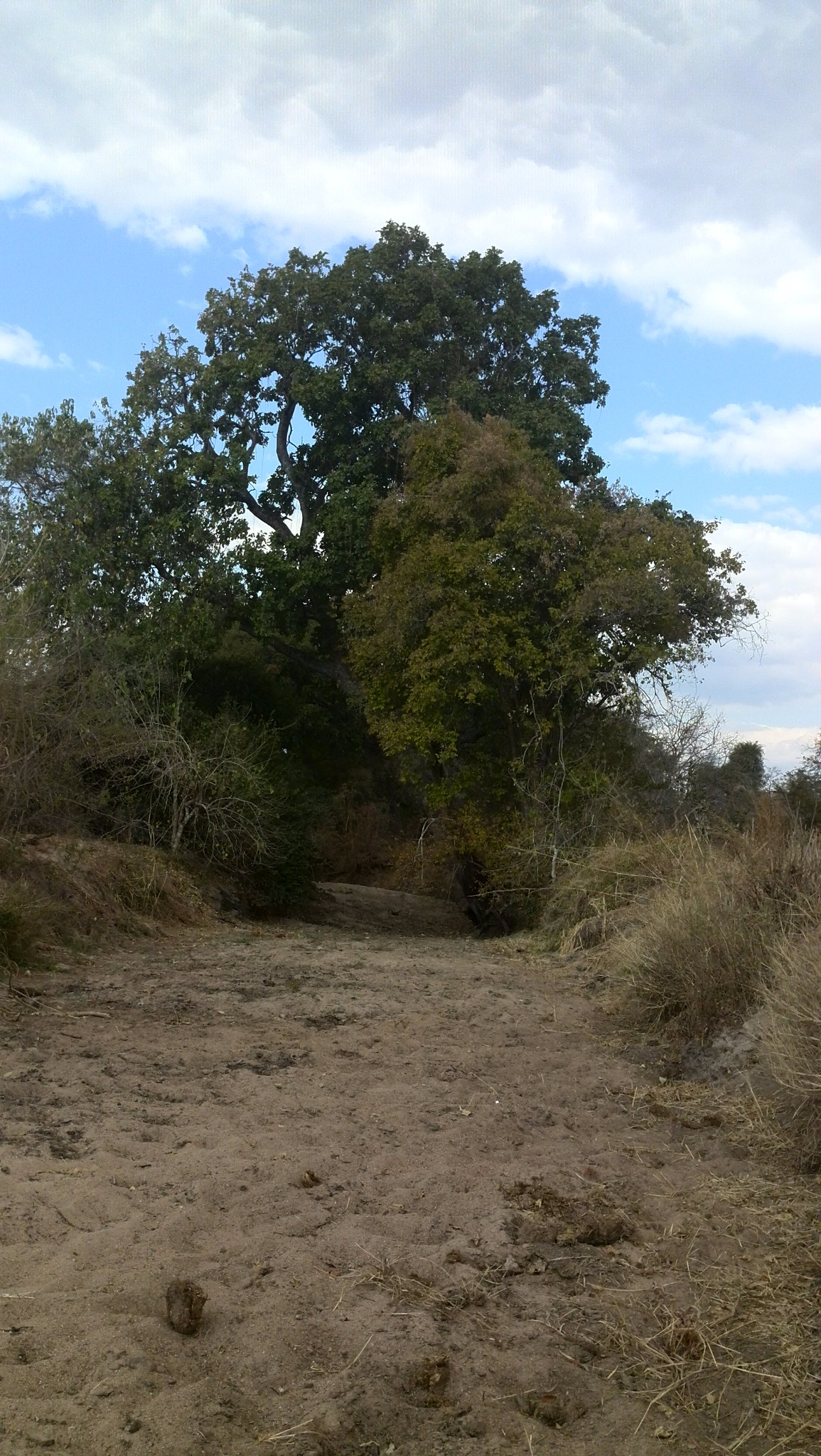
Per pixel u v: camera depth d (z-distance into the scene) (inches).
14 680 505.4
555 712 682.8
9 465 845.2
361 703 895.7
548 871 631.8
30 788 527.5
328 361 936.9
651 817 619.2
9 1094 229.0
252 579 880.3
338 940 561.6
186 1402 120.8
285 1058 279.0
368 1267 161.3
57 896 450.3
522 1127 239.6
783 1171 217.8
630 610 663.8
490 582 674.8
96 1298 140.6
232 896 621.3
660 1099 270.5
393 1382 131.5
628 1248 180.7
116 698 601.6
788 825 461.1
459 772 745.0
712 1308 159.8
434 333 923.4
